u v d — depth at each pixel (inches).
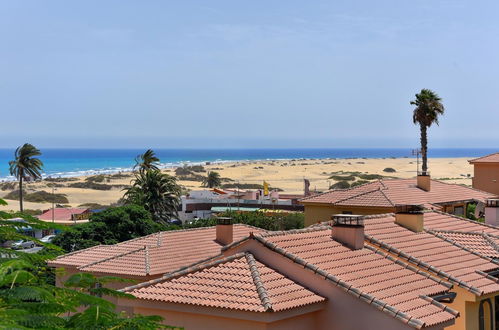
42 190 6151.6
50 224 398.6
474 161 2541.8
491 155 2586.1
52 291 365.7
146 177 2947.8
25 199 5231.3
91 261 1327.5
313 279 741.3
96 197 5713.6
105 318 353.1
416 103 2837.1
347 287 718.5
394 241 946.1
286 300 695.1
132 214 2095.2
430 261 902.4
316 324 730.2
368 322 704.4
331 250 823.7
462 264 926.4
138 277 1203.2
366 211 1804.9
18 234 378.0
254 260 778.8
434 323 700.0
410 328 680.4
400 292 757.3
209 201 3614.7
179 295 733.3
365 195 1862.7
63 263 1327.5
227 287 727.1
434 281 819.4
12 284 343.6
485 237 1101.7
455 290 844.0
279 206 3484.3
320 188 6382.9
